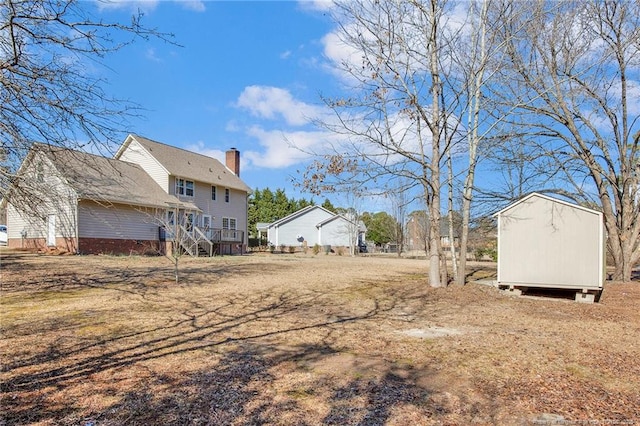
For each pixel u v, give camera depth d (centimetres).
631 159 1451
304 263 2158
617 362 495
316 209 4366
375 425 322
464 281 1209
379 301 956
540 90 1300
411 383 416
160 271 1464
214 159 3347
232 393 385
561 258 1068
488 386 411
